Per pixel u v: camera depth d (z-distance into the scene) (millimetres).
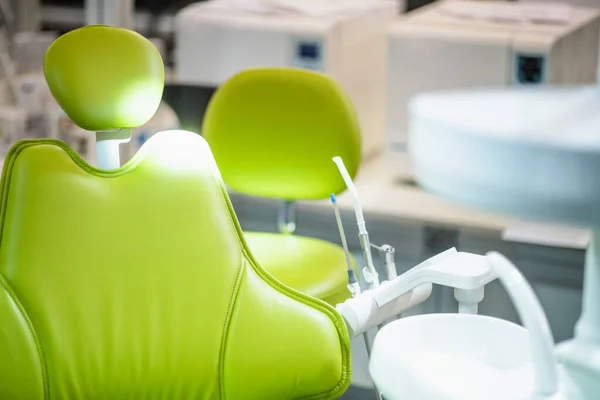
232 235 1582
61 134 3641
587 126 922
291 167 2443
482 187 905
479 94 1119
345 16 4227
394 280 1651
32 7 3982
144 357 1520
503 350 1458
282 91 2438
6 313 1466
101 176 1545
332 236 3959
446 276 1576
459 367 1406
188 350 1525
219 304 1539
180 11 4246
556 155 846
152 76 1546
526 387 1354
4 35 3828
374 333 2281
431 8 4246
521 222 3904
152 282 1528
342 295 2219
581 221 863
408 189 4348
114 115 1525
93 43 1504
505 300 3119
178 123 3963
